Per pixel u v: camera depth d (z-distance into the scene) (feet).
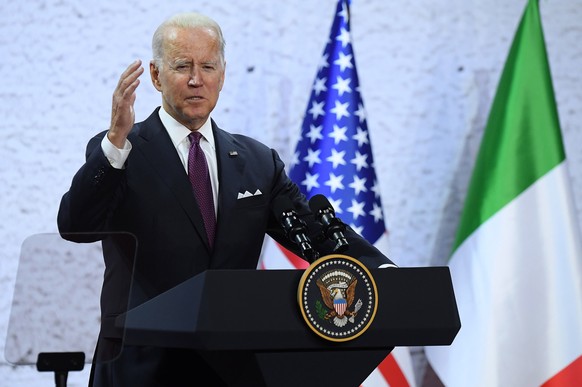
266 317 17.69
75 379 40.40
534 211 40.52
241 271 17.72
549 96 41.65
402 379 39.40
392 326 18.57
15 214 41.55
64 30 42.65
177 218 24.82
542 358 39.24
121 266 20.18
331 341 18.06
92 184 23.06
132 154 25.55
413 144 44.34
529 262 40.06
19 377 40.57
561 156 41.04
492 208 40.78
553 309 39.52
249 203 25.81
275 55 43.55
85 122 42.34
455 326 18.93
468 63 44.91
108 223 25.07
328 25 44.11
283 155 43.09
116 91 23.09
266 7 43.73
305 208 26.94
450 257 42.06
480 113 44.73
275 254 40.37
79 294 19.62
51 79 42.37
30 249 19.66
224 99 43.06
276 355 18.07
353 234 24.45
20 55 42.37
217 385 22.93
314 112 41.75
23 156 41.86
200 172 25.93
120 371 23.43
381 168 44.01
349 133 41.37
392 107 44.39
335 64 42.06
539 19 42.50
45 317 19.39
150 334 18.63
